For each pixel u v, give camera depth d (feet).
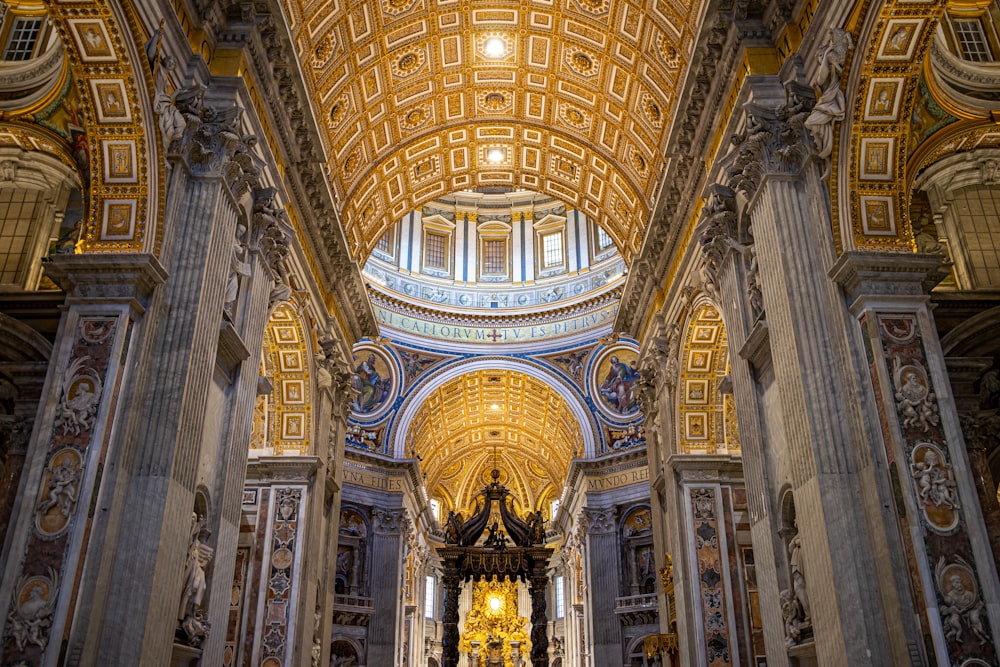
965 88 35.99
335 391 62.80
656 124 56.34
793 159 33.88
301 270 50.75
